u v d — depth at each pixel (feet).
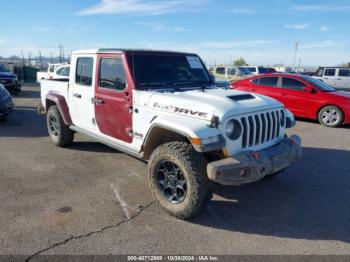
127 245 10.36
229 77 77.71
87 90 16.84
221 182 10.74
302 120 34.12
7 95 29.45
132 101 13.92
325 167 18.28
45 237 10.67
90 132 17.35
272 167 12.09
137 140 14.03
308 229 11.64
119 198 13.73
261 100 13.28
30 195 13.83
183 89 14.65
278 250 10.31
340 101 29.99
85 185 15.01
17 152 19.94
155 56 15.24
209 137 10.93
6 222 11.55
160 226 11.57
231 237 11.00
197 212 11.71
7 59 154.10
